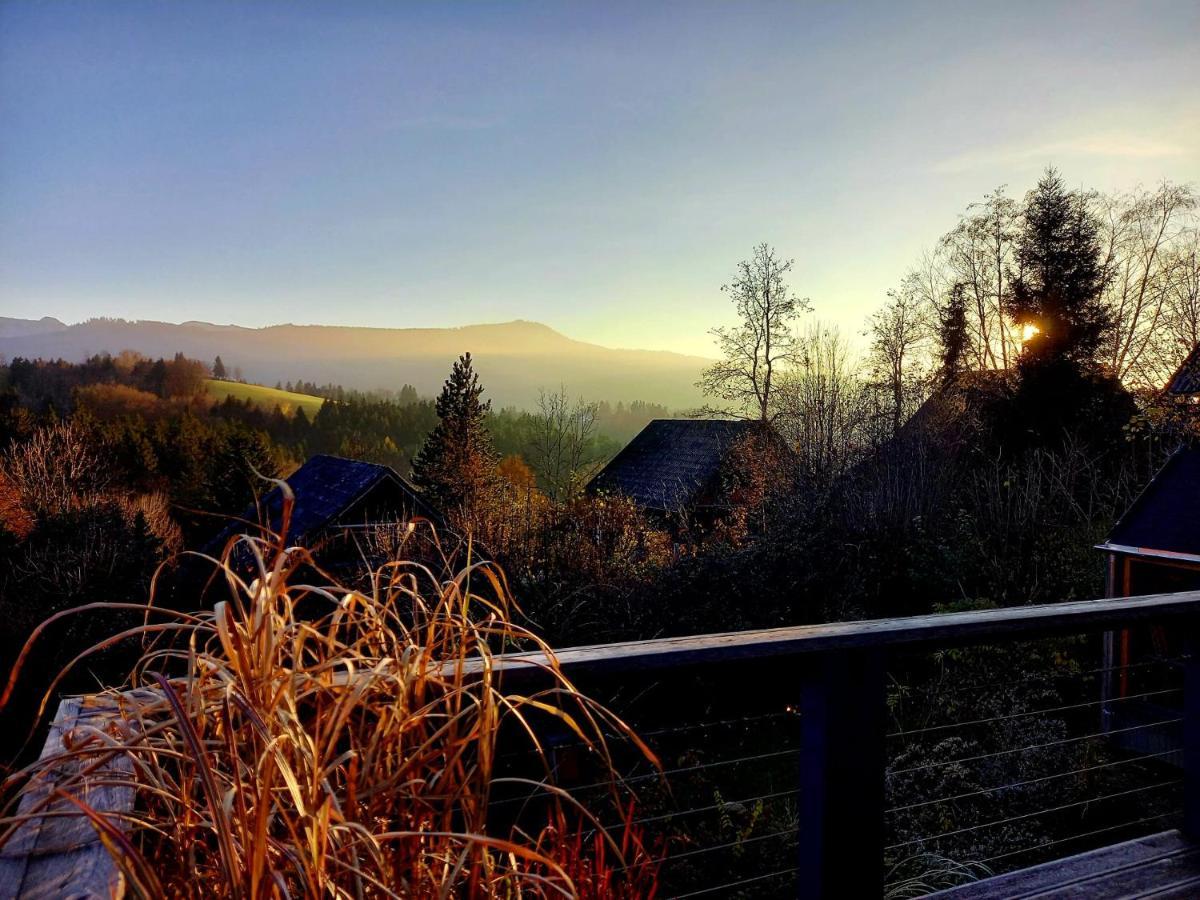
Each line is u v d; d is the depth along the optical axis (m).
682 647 1.35
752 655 1.40
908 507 14.70
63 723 0.98
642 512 15.00
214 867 0.82
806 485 14.73
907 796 6.21
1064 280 19.88
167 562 0.91
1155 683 8.72
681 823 5.84
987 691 7.85
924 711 8.38
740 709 8.80
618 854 1.03
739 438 19.39
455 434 26.73
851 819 1.52
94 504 21.47
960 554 12.77
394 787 0.87
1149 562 9.07
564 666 1.24
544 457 20.23
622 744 6.70
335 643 0.92
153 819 0.85
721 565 10.47
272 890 0.70
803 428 17.28
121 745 0.77
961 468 16.92
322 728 0.91
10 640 10.95
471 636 1.07
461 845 0.94
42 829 0.85
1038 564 12.54
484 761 0.90
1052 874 1.94
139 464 41.19
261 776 0.74
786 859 5.65
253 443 27.59
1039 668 8.27
